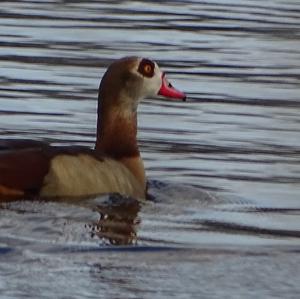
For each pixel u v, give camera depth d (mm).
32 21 28016
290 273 13359
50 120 20156
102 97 17297
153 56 25109
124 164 17062
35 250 13578
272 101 22078
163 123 20328
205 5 30719
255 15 29578
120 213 15406
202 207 16031
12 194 15398
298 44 26781
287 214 15891
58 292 12586
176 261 13594
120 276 13055
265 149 19047
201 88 22797
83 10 29609
